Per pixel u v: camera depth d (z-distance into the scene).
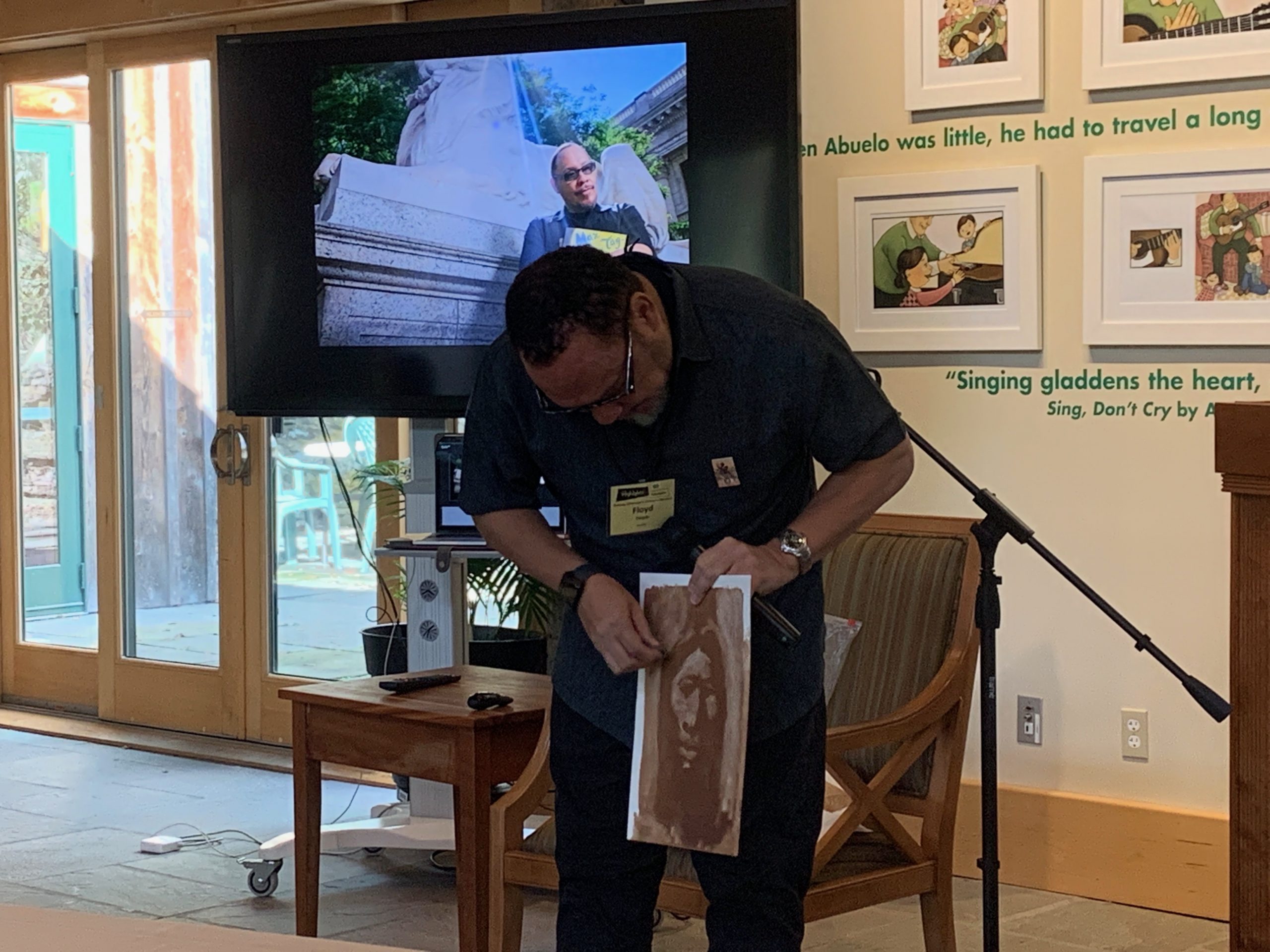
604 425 1.72
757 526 1.79
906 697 2.68
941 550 2.76
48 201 5.39
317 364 3.61
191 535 5.08
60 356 5.42
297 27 4.73
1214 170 3.19
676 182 3.36
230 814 4.18
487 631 3.99
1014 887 3.50
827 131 3.65
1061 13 3.36
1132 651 3.36
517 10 4.30
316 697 2.92
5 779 4.59
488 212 3.48
